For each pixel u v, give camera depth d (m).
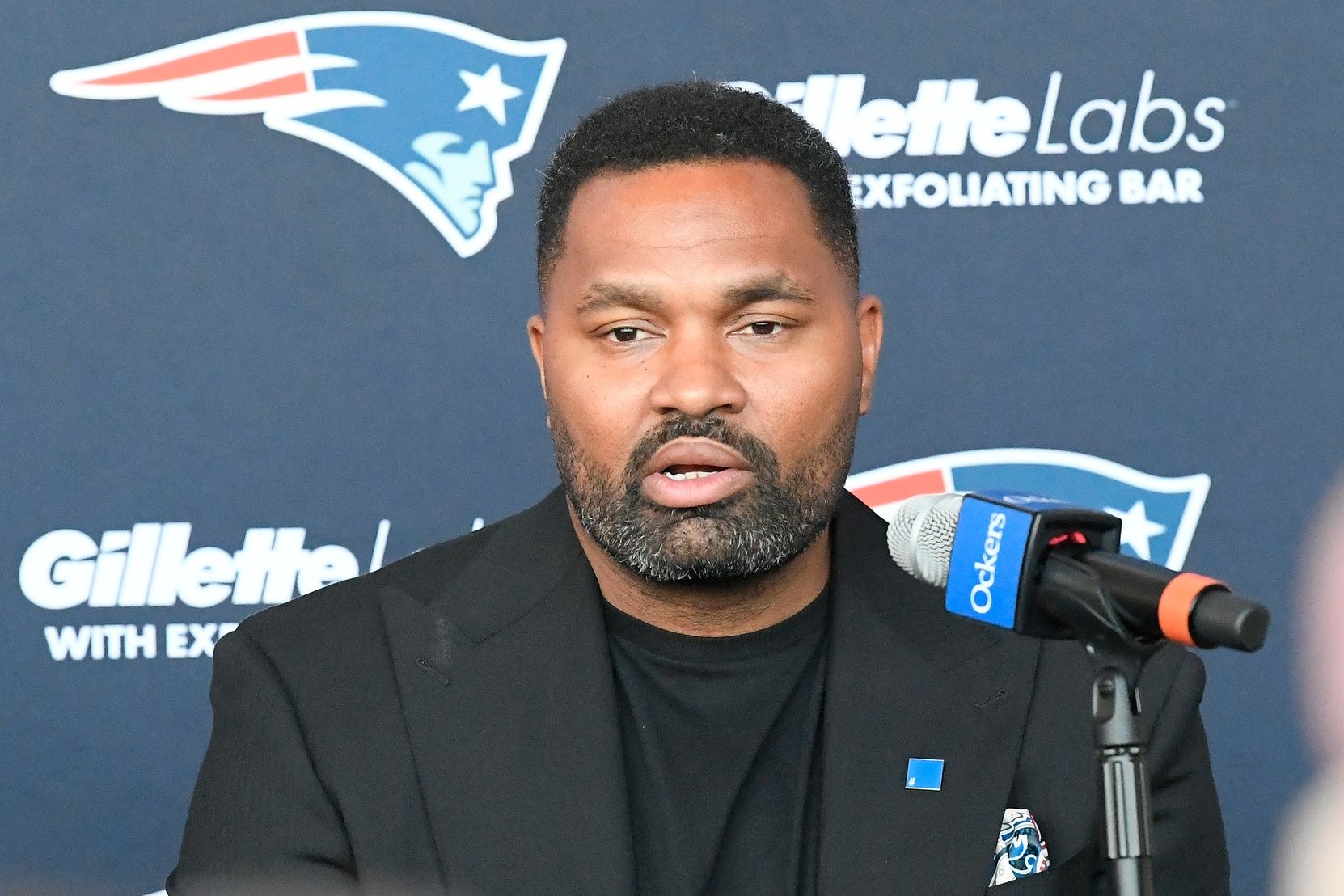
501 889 6.01
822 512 5.75
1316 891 9.31
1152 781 6.54
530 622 6.47
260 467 9.35
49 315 9.26
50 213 9.26
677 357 5.57
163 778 9.30
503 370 9.46
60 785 9.25
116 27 9.28
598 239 5.72
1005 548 4.51
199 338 9.32
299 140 9.38
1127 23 9.42
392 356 9.41
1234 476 9.41
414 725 6.30
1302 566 9.40
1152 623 4.18
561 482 6.62
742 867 6.07
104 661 9.29
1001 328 9.48
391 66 9.41
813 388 5.66
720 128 5.84
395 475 9.41
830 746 6.17
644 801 6.17
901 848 6.05
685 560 5.59
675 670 6.26
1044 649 6.55
